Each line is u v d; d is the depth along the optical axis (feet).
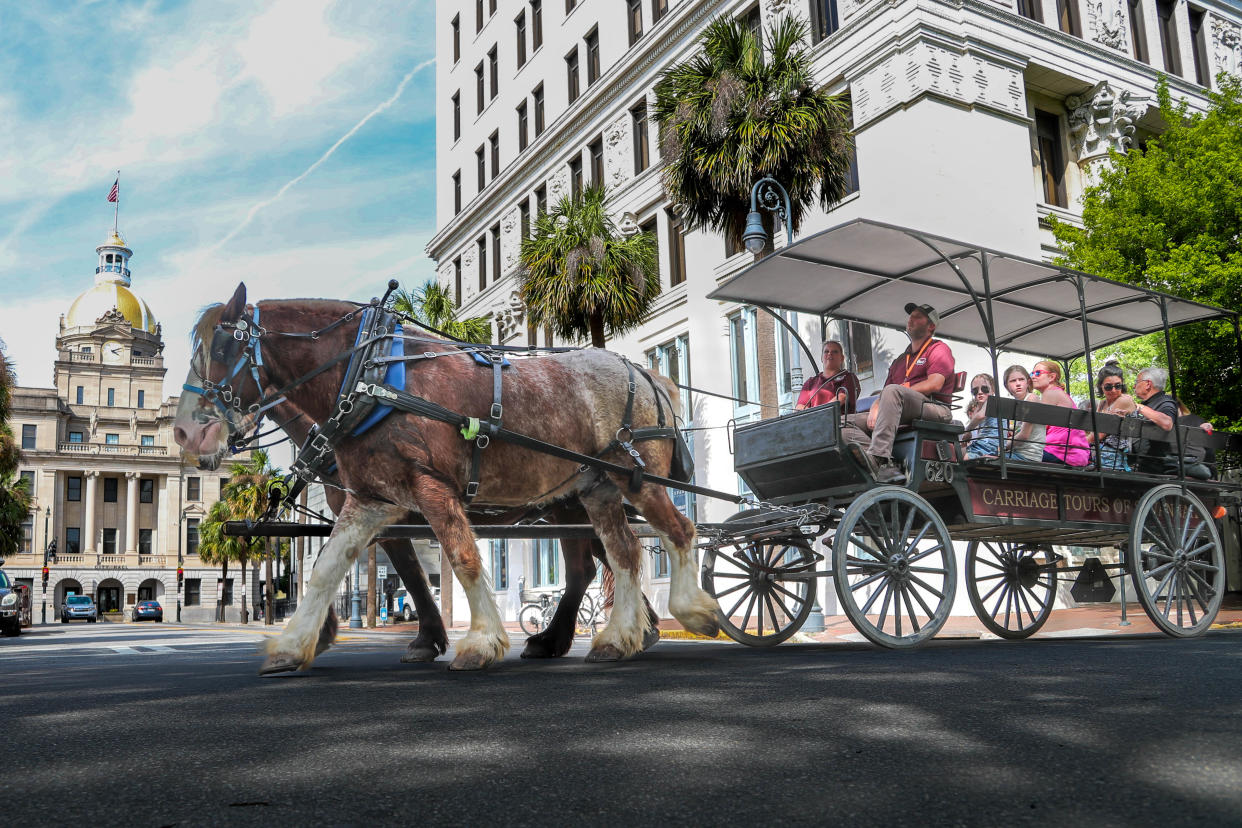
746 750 9.65
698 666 18.67
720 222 53.42
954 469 23.03
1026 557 29.07
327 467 21.49
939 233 54.39
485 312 108.88
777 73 49.21
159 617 234.99
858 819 7.22
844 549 21.30
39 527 263.49
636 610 21.50
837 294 29.32
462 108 118.21
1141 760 8.81
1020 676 15.06
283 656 18.37
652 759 9.32
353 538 19.17
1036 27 60.34
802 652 22.80
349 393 18.81
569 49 94.53
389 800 8.00
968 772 8.54
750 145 47.44
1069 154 63.72
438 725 11.47
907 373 25.29
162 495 278.67
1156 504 25.88
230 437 19.69
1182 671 15.44
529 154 98.63
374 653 29.89
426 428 18.88
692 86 50.65
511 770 8.98
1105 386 28.84
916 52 55.88
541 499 21.21
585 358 22.18
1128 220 51.75
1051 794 7.77
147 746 10.53
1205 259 47.70
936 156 55.11
